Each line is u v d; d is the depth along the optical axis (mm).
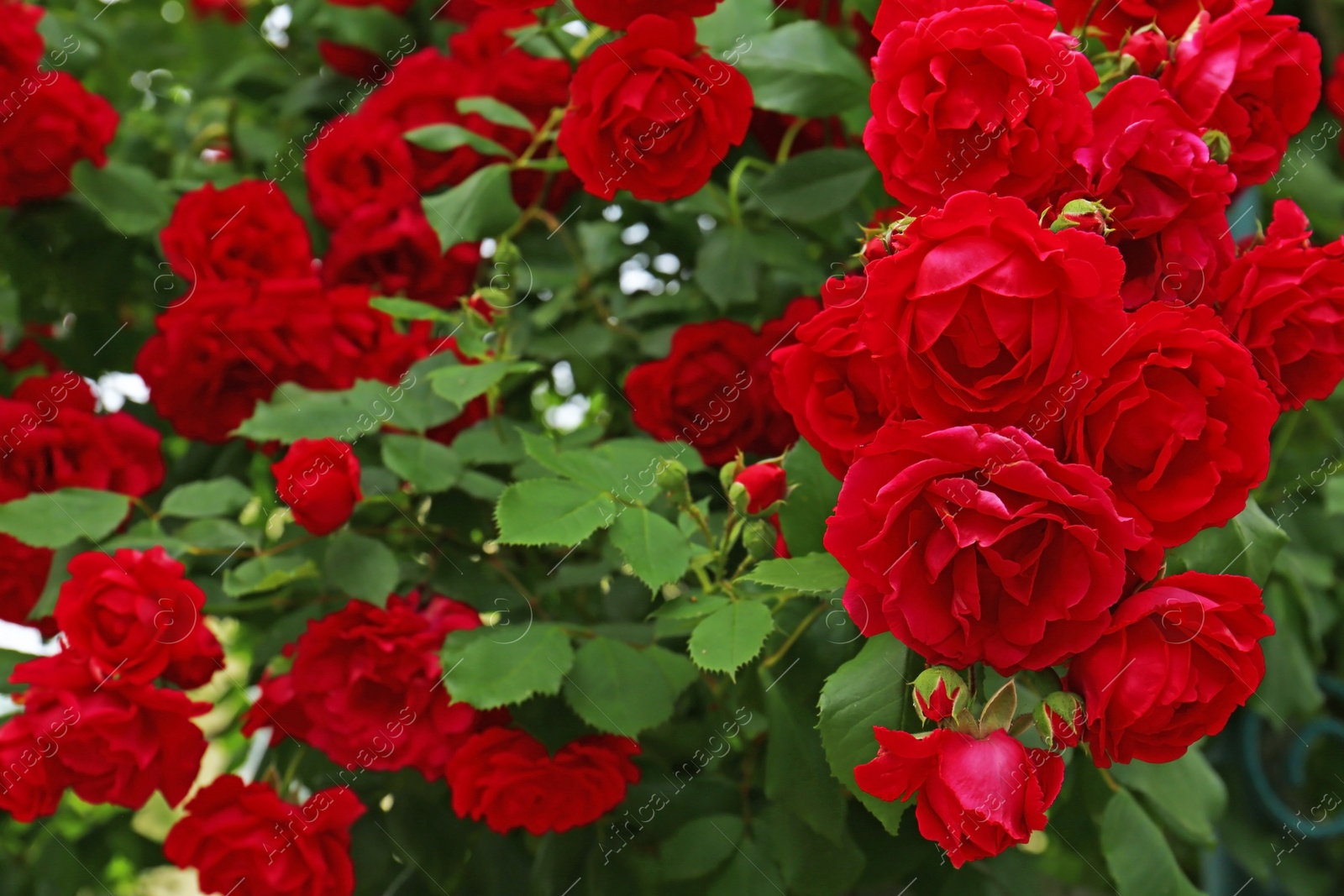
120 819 1175
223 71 1431
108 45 1366
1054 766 706
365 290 991
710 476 1006
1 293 1233
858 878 907
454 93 1059
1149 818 899
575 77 858
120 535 981
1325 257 774
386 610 913
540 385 1109
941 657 716
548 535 816
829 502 828
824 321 744
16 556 979
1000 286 696
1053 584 700
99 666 871
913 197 771
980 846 693
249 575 938
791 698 879
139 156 1293
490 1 858
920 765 700
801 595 863
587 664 880
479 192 948
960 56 757
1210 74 788
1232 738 1176
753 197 990
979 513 689
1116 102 767
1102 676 706
